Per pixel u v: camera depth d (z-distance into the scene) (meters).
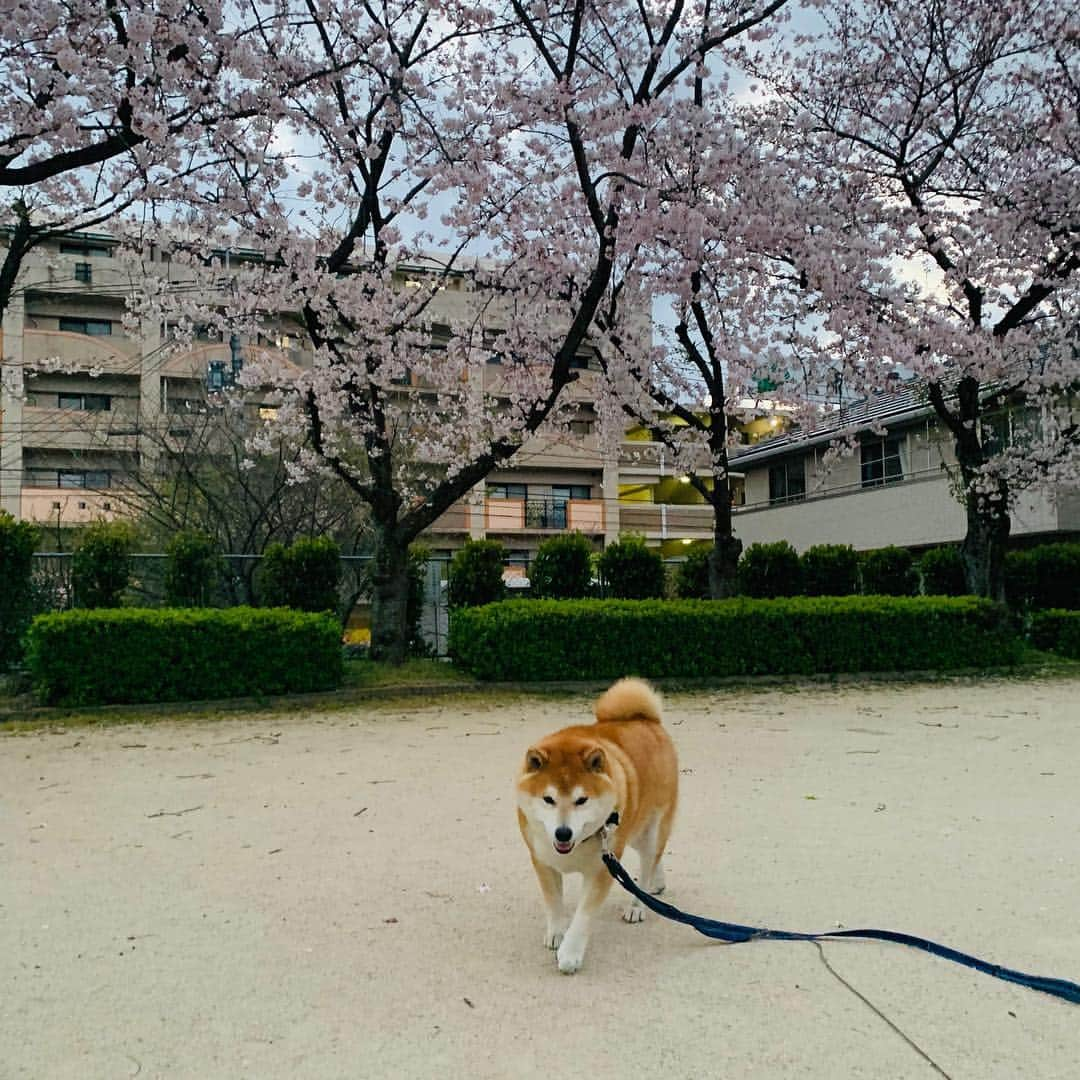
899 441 21.64
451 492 10.98
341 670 9.68
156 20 7.04
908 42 11.94
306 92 8.80
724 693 10.14
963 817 4.86
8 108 7.38
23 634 9.81
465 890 3.75
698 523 32.22
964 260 12.02
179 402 21.34
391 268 11.80
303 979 2.88
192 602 11.05
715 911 3.48
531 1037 2.50
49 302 24.20
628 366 12.16
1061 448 13.05
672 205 9.63
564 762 3.05
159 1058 2.39
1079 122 11.27
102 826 4.78
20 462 23.22
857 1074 2.29
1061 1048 2.42
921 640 11.62
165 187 8.60
